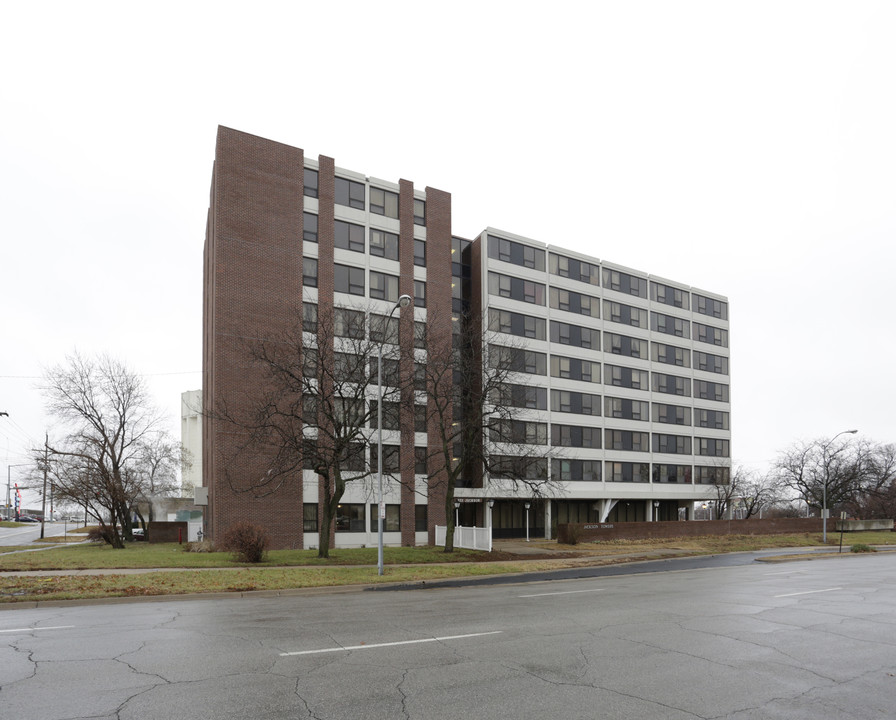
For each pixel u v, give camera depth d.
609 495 51.53
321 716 6.21
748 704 6.72
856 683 7.57
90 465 39.47
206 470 43.41
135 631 10.73
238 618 12.31
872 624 11.86
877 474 72.75
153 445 49.22
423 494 38.53
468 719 6.17
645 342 56.69
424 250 41.59
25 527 96.81
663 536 43.78
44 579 17.61
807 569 26.25
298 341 29.95
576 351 51.19
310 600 15.64
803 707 6.63
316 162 37.94
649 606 14.40
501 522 48.25
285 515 33.84
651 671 8.08
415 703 6.64
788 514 96.25
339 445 27.78
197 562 24.30
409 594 17.31
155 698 6.75
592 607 14.21
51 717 6.14
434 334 36.69
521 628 11.16
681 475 57.66
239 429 32.94
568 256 51.88
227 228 34.12
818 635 10.64
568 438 49.50
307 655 8.81
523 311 48.09
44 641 9.81
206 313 44.25
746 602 15.13
